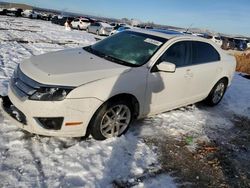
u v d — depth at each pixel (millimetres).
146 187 3248
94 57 4371
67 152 3602
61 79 3525
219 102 6637
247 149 4660
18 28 19891
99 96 3619
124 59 4426
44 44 12906
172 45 4754
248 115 6426
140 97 4195
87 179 3189
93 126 3787
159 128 4766
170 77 4625
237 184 3635
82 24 32781
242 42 38906
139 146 4059
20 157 3363
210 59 5766
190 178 3584
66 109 3443
